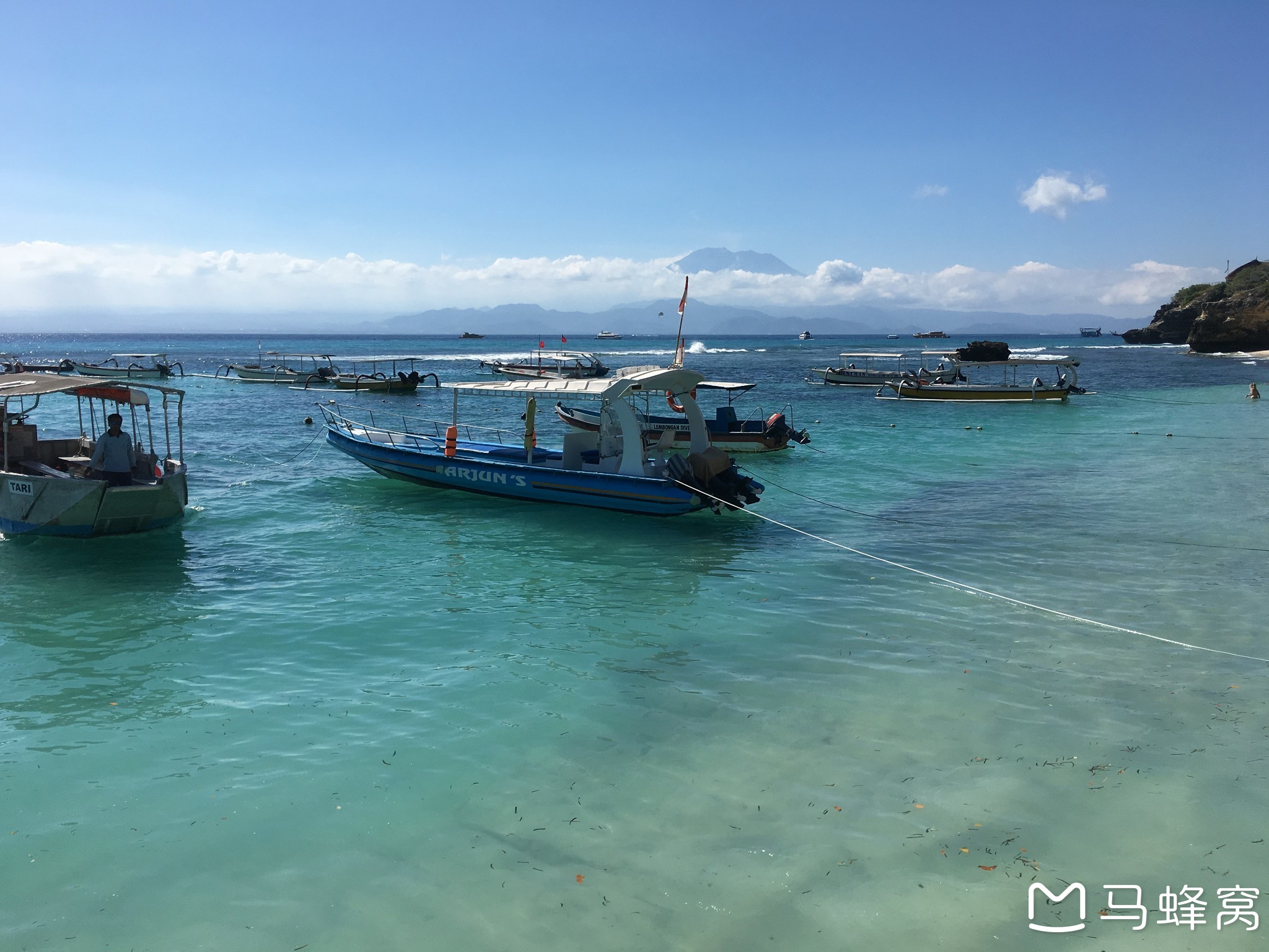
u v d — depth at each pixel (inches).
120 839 259.8
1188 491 838.5
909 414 1657.2
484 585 533.6
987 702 358.0
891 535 665.0
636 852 254.2
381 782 293.3
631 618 468.4
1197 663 399.9
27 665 398.3
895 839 260.7
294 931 221.0
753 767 303.7
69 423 1385.3
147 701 359.3
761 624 458.0
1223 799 282.5
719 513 738.8
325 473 931.3
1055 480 906.1
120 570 557.0
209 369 3218.5
